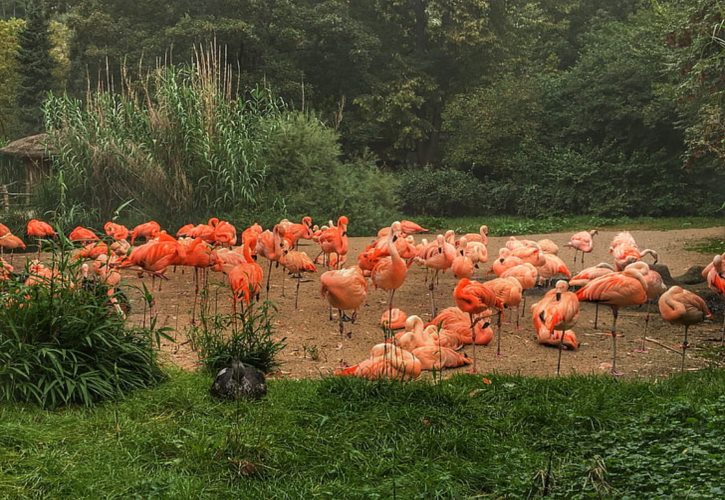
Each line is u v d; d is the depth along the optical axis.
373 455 6.09
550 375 8.83
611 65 30.86
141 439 6.01
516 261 11.99
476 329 10.08
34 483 5.16
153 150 19.69
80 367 7.09
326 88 35.38
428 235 24.61
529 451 6.22
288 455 5.90
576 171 30.14
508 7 36.88
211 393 7.19
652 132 30.84
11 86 41.66
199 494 5.22
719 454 5.70
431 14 35.66
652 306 12.94
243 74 31.59
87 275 9.02
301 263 12.13
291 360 9.28
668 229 25.05
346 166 24.36
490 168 36.09
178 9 33.09
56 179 19.78
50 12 37.78
